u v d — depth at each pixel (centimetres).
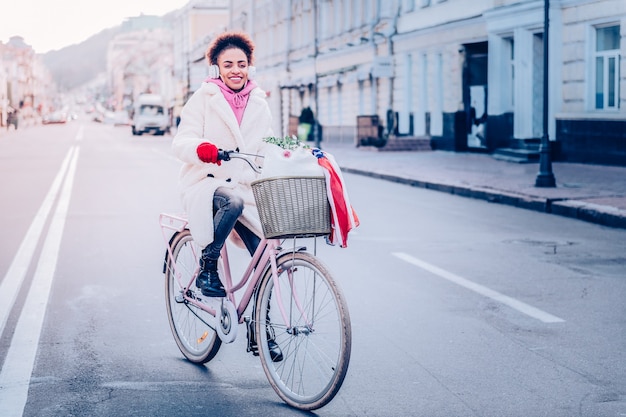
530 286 804
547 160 1677
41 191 1823
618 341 602
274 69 5706
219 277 514
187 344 558
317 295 453
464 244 1078
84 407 460
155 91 14100
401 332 626
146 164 2848
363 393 487
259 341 483
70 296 754
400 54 3503
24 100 13000
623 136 2141
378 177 2230
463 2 2930
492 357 561
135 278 839
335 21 4503
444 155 2917
